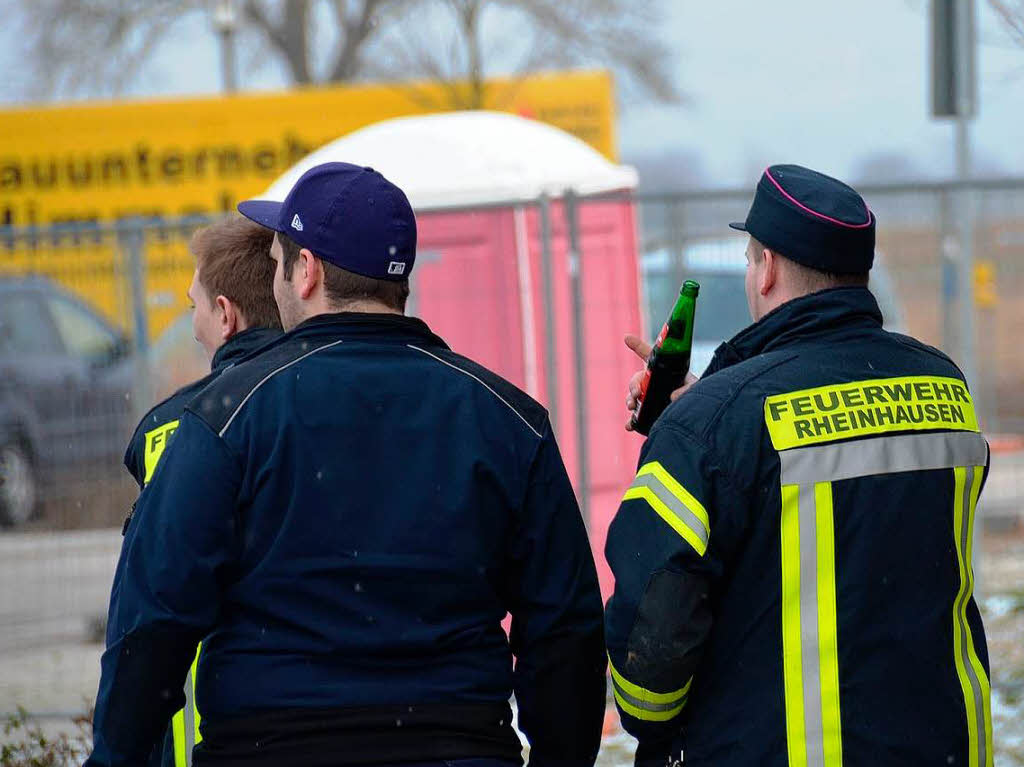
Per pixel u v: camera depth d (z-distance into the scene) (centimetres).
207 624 980
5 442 2761
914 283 2812
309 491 990
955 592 1086
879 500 1051
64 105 5569
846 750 1024
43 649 2714
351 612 986
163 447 1202
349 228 1052
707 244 2705
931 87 2838
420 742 974
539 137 2623
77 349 3183
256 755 966
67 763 1797
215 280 1303
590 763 1102
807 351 1088
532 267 2492
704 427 1048
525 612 1064
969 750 1076
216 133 5591
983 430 2889
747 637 1044
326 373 1020
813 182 1112
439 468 1019
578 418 2431
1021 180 2772
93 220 5588
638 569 1034
